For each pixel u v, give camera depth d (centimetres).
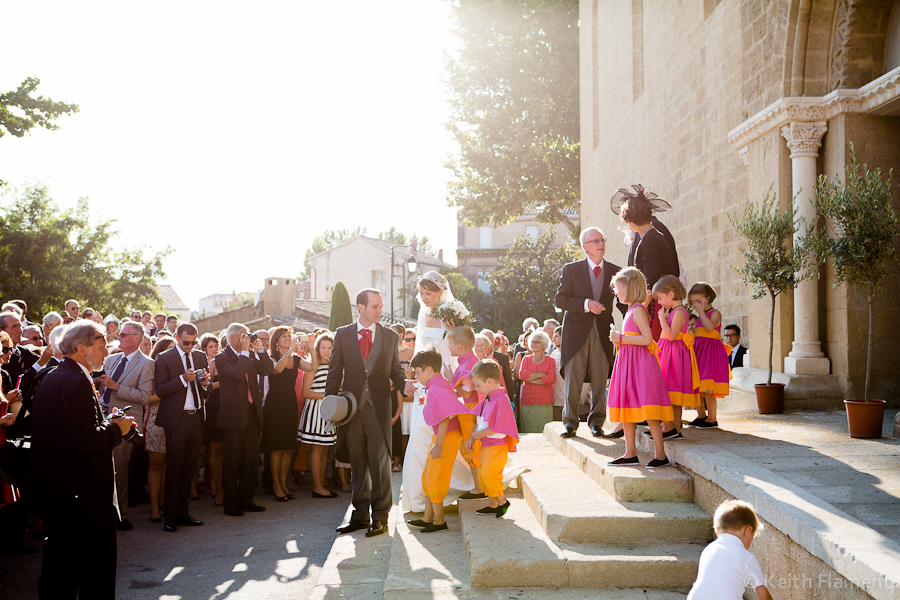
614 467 465
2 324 614
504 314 3319
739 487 359
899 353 665
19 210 2636
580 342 583
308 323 2586
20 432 396
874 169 662
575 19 2184
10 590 445
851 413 500
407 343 850
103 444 354
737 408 761
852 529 281
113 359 657
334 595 409
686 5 1009
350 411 527
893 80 613
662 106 1120
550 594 363
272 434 729
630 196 553
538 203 2545
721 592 271
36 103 1786
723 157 870
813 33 689
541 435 724
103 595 359
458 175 2606
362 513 550
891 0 657
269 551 541
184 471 619
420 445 561
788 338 719
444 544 470
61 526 348
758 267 638
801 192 690
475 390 526
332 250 4712
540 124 2255
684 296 488
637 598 355
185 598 436
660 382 460
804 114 685
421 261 4509
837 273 541
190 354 649
